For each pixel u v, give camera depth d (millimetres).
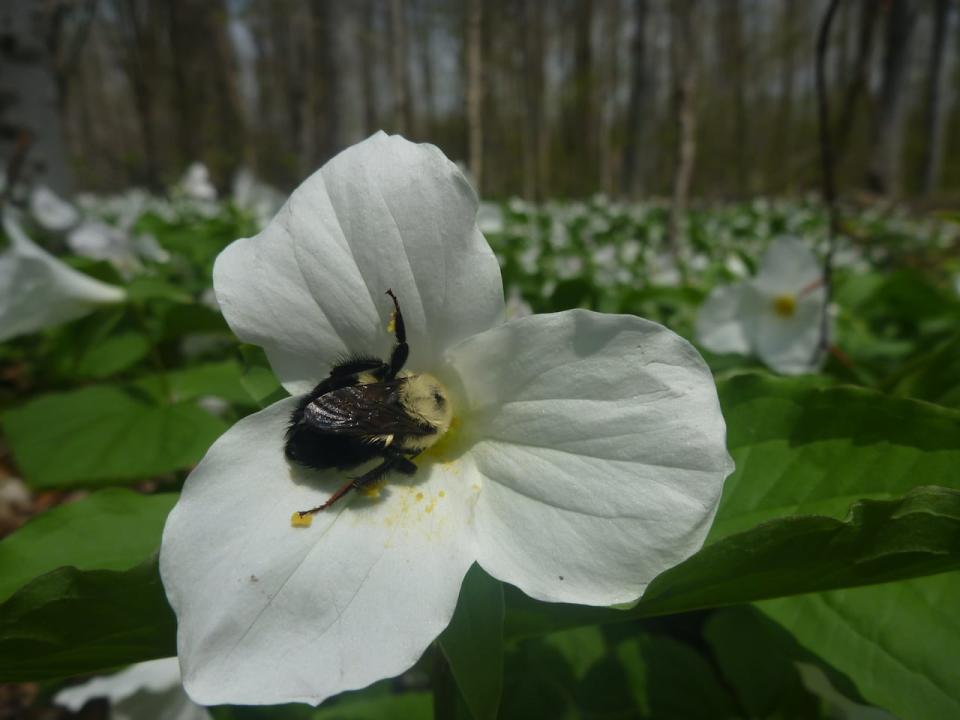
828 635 107
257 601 78
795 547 82
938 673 100
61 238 443
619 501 80
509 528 85
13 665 90
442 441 96
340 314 91
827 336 213
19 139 435
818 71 200
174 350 294
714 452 77
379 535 85
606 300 292
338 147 818
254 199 509
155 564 81
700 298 330
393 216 90
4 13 444
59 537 108
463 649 82
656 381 81
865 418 107
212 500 82
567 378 85
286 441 88
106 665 99
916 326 342
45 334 319
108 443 173
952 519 80
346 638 78
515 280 356
